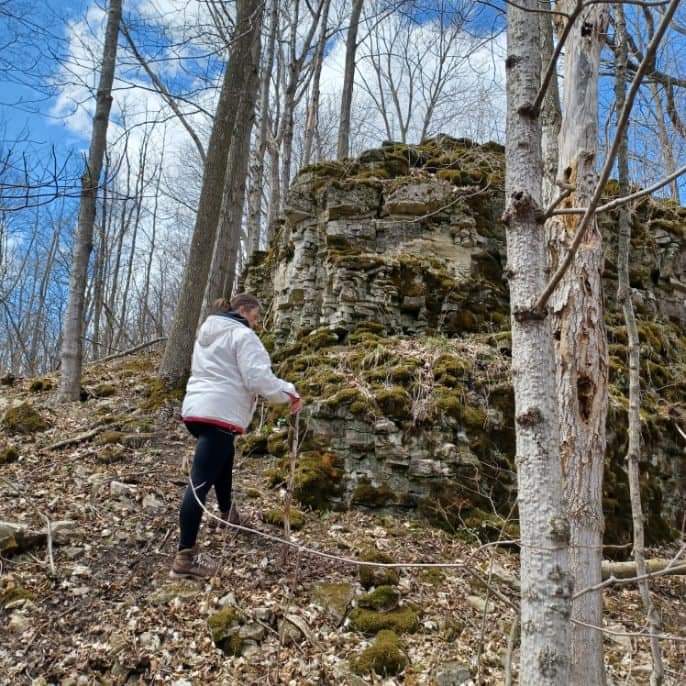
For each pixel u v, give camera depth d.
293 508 5.43
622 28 4.09
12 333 23.92
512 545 5.43
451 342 7.20
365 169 9.14
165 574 4.22
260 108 15.54
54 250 22.86
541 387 2.29
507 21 2.68
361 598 4.20
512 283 2.43
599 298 3.98
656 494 6.76
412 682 3.60
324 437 6.04
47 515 4.71
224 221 8.95
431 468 5.73
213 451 4.18
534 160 2.50
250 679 3.48
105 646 3.55
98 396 7.93
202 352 4.32
